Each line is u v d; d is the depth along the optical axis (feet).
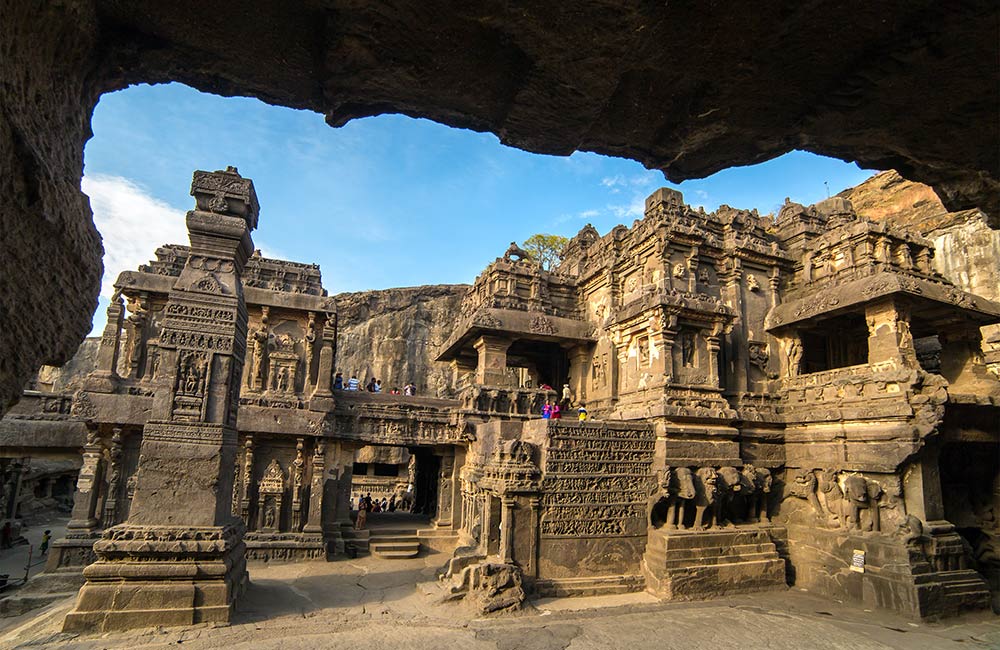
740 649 44.65
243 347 52.60
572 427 61.26
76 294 13.12
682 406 65.31
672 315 69.87
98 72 12.88
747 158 17.51
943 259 100.89
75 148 12.27
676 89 14.03
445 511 83.51
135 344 75.92
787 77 13.39
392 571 67.46
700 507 62.34
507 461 59.00
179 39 12.66
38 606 59.11
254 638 41.22
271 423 74.74
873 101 14.02
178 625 42.29
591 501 60.49
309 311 81.30
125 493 69.31
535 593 55.57
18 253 10.71
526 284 98.89
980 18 10.98
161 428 45.52
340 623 46.26
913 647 46.44
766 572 62.69
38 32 10.14
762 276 84.17
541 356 107.24
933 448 60.95
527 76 13.52
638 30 11.68
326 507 77.77
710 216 85.15
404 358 176.04
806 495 68.74
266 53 13.17
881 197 128.36
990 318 71.10
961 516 69.67
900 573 55.88
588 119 15.06
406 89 14.34
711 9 11.18
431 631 45.65
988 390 68.80
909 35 11.75
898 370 62.59
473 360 110.83
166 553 43.29
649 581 59.62
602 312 91.91
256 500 74.69
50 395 79.05
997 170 16.53
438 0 11.15
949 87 13.29
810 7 11.09
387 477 144.05
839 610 56.95
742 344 78.43
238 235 50.21
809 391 73.41
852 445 64.80
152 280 77.05
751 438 71.05
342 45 12.38
